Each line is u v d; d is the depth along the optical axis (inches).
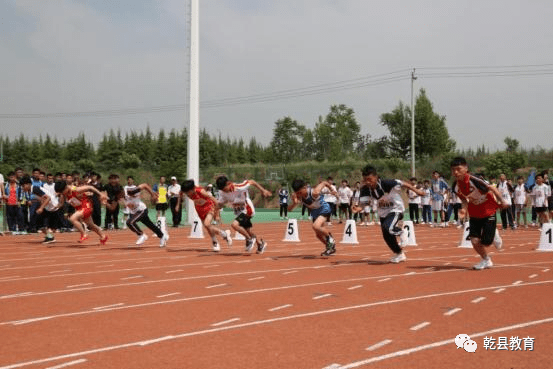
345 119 3575.3
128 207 550.6
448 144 2605.8
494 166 1670.8
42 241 639.8
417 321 227.9
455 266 401.7
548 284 319.0
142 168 2465.6
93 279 350.0
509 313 241.8
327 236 464.1
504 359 176.1
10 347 193.0
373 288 308.0
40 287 320.5
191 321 230.5
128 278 353.4
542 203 789.9
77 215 577.3
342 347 190.5
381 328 216.5
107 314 245.4
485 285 315.9
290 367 168.7
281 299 277.6
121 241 644.1
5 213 756.0
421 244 597.3
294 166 2017.7
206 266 410.9
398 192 414.0
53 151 3272.6
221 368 168.2
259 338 202.8
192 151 924.0
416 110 2568.9
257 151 3759.8
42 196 627.8
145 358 179.0
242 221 490.9
